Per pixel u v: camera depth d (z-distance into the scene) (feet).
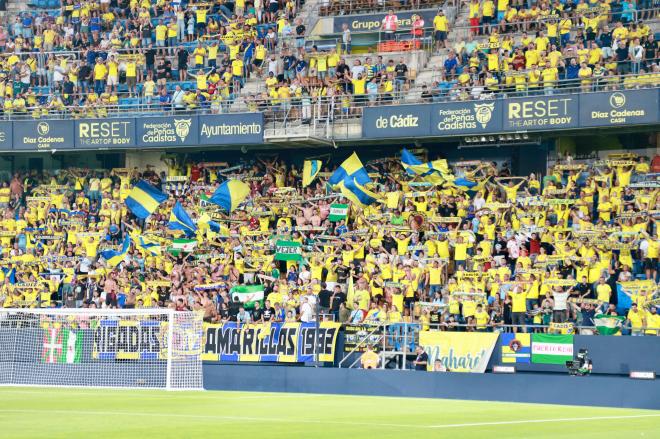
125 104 195.62
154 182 197.16
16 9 231.30
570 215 163.63
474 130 169.89
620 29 172.55
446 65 182.60
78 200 196.24
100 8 219.00
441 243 163.32
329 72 190.80
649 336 134.92
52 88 209.15
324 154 190.90
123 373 152.66
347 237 171.22
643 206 159.84
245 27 204.54
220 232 178.91
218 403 99.25
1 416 79.10
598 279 149.69
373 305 157.48
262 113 181.88
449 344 145.18
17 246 190.49
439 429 67.72
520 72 174.29
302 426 69.82
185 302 166.61
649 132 171.94
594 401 128.98
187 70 203.92
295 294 161.27
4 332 159.84
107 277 175.63
